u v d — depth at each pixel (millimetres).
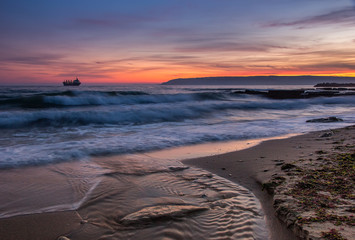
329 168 4285
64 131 9742
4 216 3227
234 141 7957
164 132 9391
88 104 18719
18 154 6102
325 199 3107
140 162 5602
